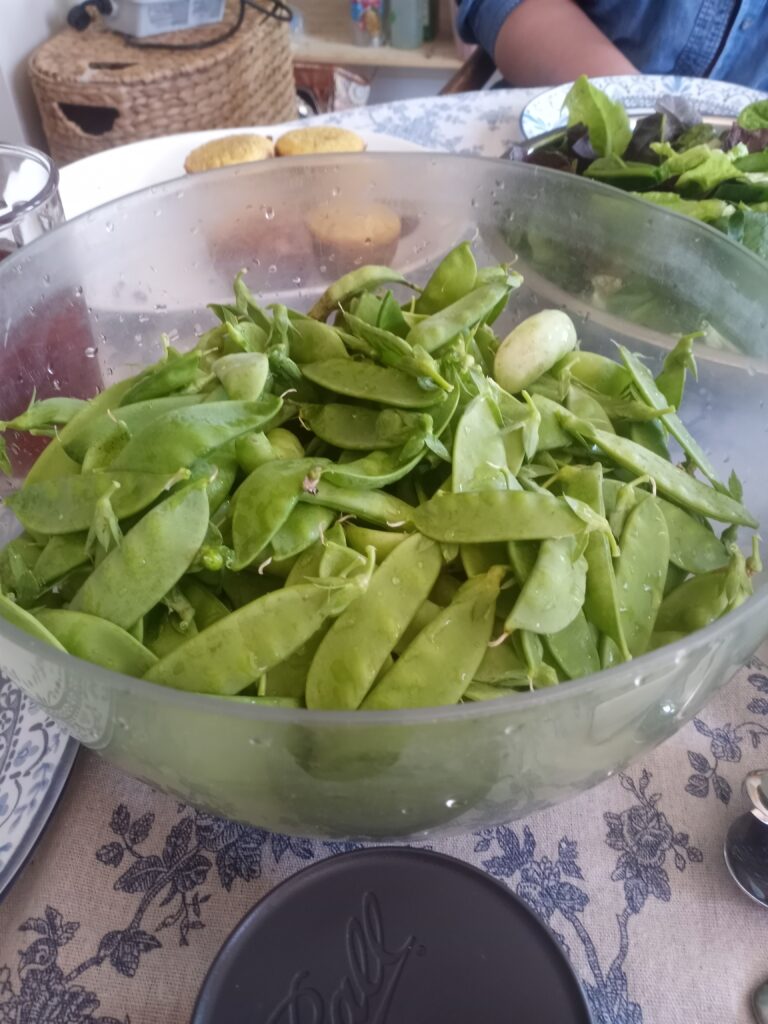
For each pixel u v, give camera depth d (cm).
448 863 38
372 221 67
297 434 48
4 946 40
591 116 87
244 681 35
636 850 44
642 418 48
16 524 49
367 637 36
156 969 40
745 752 48
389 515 41
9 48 143
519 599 36
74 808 45
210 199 63
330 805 34
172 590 39
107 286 61
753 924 41
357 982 35
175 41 140
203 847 44
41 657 31
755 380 51
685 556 43
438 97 107
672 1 128
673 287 59
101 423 45
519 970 35
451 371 45
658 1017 38
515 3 138
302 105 181
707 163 80
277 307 50
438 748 30
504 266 57
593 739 33
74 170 92
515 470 43
